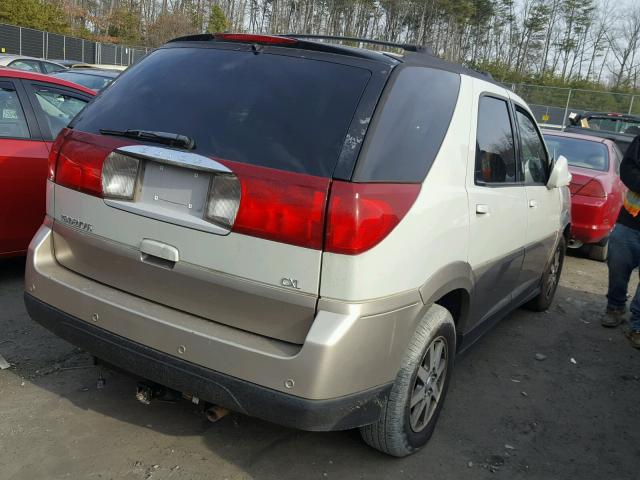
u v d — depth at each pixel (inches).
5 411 126.6
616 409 156.9
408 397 112.0
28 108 193.2
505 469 124.8
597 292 265.3
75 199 116.1
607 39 2472.9
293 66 109.3
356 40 128.6
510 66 2482.8
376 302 98.0
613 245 208.8
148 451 118.1
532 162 176.9
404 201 102.3
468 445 132.2
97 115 118.6
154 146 105.9
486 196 134.6
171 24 1945.1
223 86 110.4
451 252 118.9
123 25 2033.7
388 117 103.4
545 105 1207.6
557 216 202.4
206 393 101.0
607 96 1185.4
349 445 126.1
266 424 130.6
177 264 104.3
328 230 93.4
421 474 119.4
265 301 98.1
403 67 110.9
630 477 126.9
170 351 102.3
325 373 93.6
